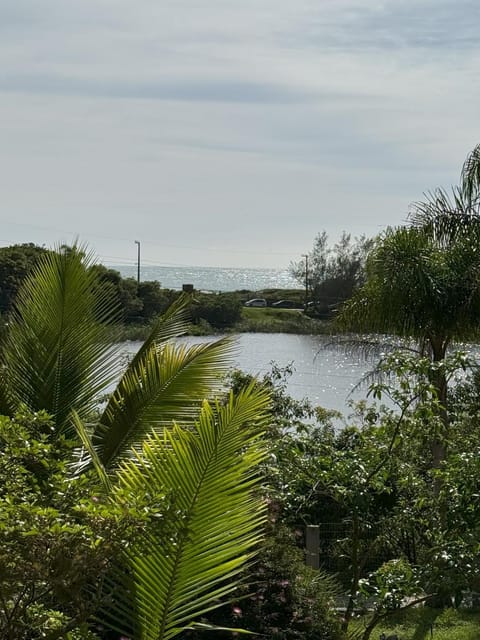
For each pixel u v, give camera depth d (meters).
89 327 7.98
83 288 7.96
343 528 10.41
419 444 9.43
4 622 4.44
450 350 14.50
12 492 4.48
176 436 4.92
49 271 7.98
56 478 4.54
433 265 13.53
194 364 7.44
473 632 9.23
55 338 7.86
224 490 4.61
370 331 14.01
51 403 7.79
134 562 4.57
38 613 4.50
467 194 14.29
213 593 4.70
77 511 4.21
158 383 7.38
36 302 7.96
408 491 8.37
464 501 7.24
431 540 8.05
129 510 4.14
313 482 7.91
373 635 8.97
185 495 4.56
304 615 7.06
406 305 13.50
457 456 7.43
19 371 7.82
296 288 64.88
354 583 7.70
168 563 4.57
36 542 4.03
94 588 5.12
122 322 8.20
